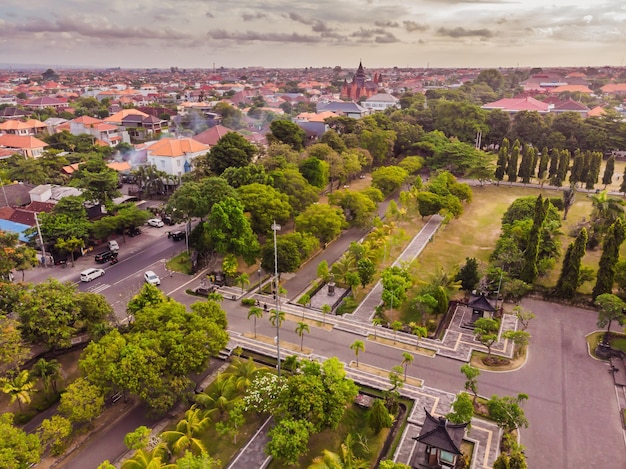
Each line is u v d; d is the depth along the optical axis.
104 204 98.31
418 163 132.62
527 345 59.31
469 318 65.81
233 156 106.69
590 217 94.75
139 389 44.75
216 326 51.75
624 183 120.00
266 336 61.50
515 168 133.50
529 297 71.75
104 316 55.41
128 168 133.00
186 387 47.53
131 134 176.25
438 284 67.56
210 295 60.16
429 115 176.25
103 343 46.97
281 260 72.56
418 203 100.75
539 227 70.44
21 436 37.78
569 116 160.62
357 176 140.62
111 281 76.31
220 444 43.88
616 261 66.00
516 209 90.81
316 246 81.50
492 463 41.16
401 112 180.62
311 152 119.56
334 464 37.44
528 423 44.75
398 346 59.38
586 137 155.62
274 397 44.91
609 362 56.03
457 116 167.38
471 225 102.69
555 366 55.34
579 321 65.12
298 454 39.22
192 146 131.00
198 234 81.00
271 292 73.44
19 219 92.75
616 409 48.34
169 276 78.88
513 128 166.25
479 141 161.75
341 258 81.81
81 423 46.03
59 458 42.34
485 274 72.31
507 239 78.81
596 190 127.31
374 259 79.50
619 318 58.69
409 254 86.69
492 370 54.53
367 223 94.12
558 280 70.62
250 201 82.31
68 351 57.59
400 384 47.97
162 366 45.97
